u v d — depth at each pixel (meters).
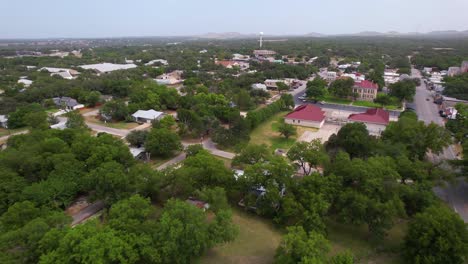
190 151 63.41
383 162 49.59
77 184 49.97
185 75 181.62
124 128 92.50
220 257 39.09
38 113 87.12
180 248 34.75
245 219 47.88
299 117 97.25
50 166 52.25
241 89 134.75
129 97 125.31
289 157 57.00
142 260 35.12
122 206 38.34
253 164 53.59
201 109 97.44
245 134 80.69
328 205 42.06
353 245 42.19
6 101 104.38
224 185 50.19
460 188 57.75
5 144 75.25
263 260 38.72
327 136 87.06
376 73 160.00
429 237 35.81
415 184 47.53
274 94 148.38
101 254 30.12
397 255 40.22
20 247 32.69
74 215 47.22
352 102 130.12
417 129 65.94
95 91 122.56
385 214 40.06
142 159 69.25
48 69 181.25
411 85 127.31
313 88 130.12
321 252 33.59
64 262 29.62
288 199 44.19
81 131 73.44
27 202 40.09
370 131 89.00
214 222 38.12
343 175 46.81
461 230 36.09
